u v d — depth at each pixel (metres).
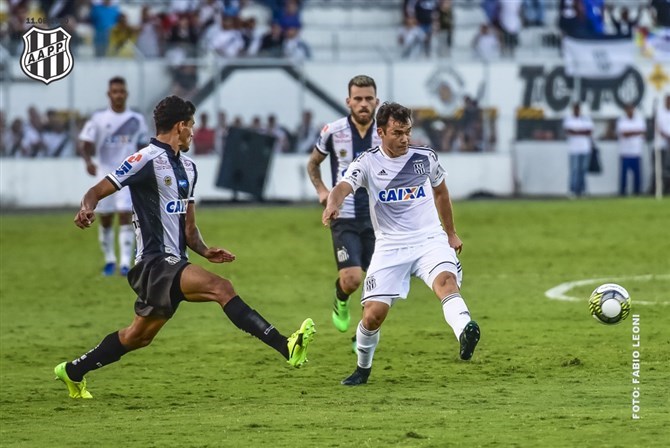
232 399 26.44
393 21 103.19
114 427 23.23
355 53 91.81
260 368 30.47
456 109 90.50
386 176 26.94
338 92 88.69
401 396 26.17
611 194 92.56
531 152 91.50
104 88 84.69
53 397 27.14
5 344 35.16
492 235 64.38
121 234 50.62
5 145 83.25
